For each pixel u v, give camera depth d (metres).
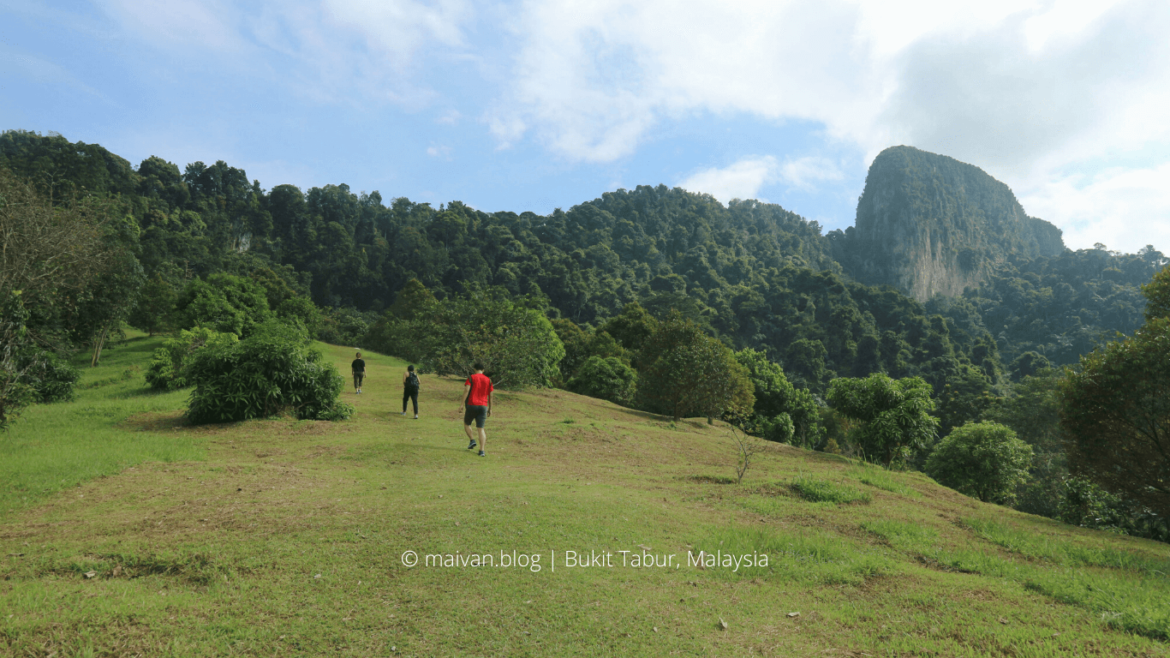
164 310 37.66
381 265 127.75
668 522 6.00
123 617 3.24
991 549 6.04
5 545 4.45
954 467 22.84
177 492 6.44
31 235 19.22
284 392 12.69
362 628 3.26
